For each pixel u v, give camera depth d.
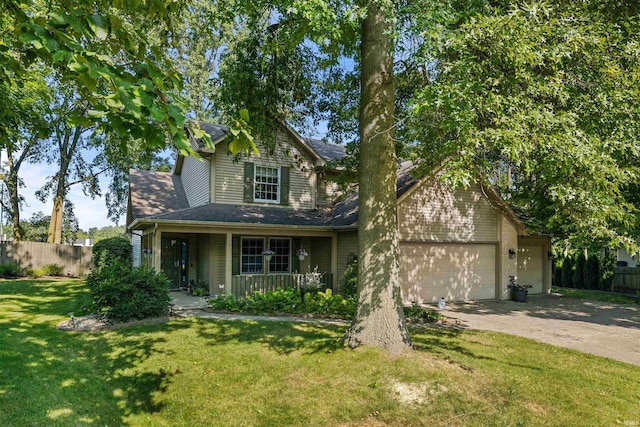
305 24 6.42
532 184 11.69
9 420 4.31
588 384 5.67
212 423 4.54
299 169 15.70
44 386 5.29
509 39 4.37
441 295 14.27
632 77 4.88
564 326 10.06
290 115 10.55
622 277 17.98
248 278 12.70
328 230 14.00
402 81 8.91
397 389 5.06
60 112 4.29
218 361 6.34
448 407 4.71
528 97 4.74
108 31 2.36
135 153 21.14
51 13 2.01
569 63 5.08
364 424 4.45
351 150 11.57
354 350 6.20
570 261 20.61
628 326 10.16
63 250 21.34
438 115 6.69
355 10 5.29
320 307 10.63
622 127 4.76
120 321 9.01
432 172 9.91
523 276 17.12
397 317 6.32
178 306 11.43
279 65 9.31
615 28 5.58
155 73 2.32
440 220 14.24
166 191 16.97
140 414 4.78
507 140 4.20
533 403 4.94
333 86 10.28
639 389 5.57
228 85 9.66
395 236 6.54
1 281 17.44
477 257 15.09
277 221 13.59
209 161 14.02
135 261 19.70
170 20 3.27
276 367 6.00
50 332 8.19
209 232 12.34
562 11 5.14
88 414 4.67
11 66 2.78
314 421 4.51
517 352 7.21
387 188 6.48
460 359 6.34
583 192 4.41
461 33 4.65
